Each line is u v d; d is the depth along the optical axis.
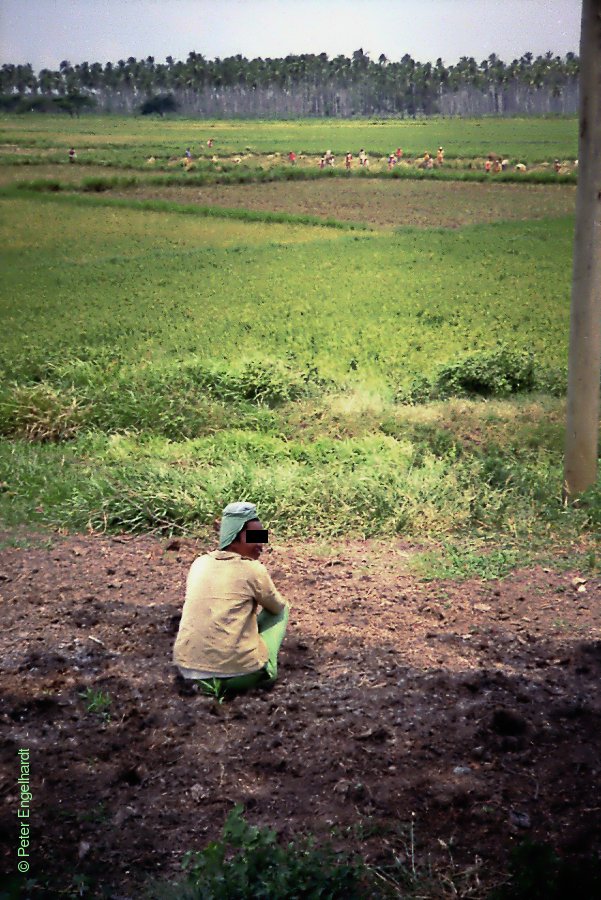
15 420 10.95
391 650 5.33
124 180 42.38
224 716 4.57
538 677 5.00
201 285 22.11
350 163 50.31
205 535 7.54
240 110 134.50
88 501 8.08
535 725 4.47
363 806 3.89
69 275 23.53
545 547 7.27
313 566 6.86
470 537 7.57
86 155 53.72
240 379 12.34
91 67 120.44
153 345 15.94
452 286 21.62
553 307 19.36
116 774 4.14
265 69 136.12
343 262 25.09
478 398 12.66
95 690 4.85
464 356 14.12
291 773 4.13
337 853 3.55
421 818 3.82
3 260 25.70
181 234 30.62
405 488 8.35
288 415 11.51
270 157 58.59
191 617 4.81
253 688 4.84
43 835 3.73
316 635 5.57
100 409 11.25
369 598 6.19
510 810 3.85
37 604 6.05
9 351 14.91
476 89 118.12
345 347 15.80
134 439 10.52
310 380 12.95
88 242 28.91
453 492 8.30
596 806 3.87
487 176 43.62
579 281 7.89
